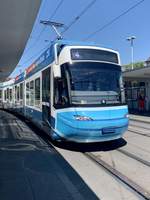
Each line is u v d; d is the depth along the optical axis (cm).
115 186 668
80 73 1011
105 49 1074
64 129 1010
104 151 1023
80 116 964
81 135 975
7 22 1503
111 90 1041
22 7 1271
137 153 979
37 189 654
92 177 734
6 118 2403
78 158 933
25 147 1114
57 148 1094
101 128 977
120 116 1023
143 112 2745
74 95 988
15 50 2309
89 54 1040
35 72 1505
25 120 2059
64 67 1017
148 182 690
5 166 844
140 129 1532
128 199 591
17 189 656
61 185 678
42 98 1293
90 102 991
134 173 761
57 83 1059
